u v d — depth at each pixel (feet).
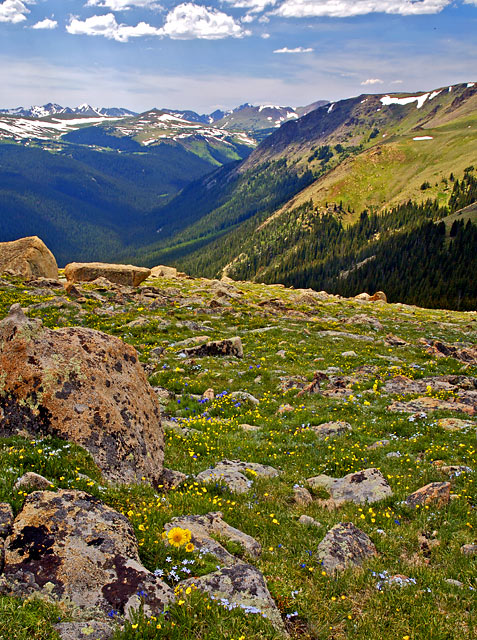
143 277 200.34
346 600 22.36
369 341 114.62
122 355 39.60
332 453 45.39
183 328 108.78
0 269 186.09
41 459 27.30
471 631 20.70
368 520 32.27
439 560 27.45
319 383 71.92
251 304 164.55
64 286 158.51
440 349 101.40
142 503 27.02
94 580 18.80
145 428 36.91
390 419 55.77
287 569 24.31
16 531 20.16
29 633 15.62
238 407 59.11
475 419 54.54
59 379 32.81
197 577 20.95
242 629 18.08
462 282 565.53
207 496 31.55
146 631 16.66
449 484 35.99
